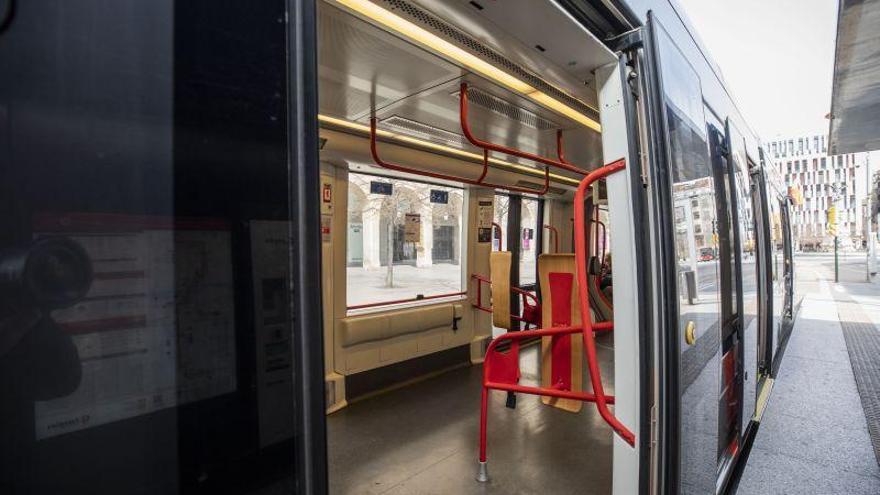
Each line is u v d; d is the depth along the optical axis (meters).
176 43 0.50
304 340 0.57
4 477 0.41
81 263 0.44
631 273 1.41
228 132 0.53
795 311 8.32
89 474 0.44
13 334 0.41
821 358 5.53
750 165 3.46
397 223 4.62
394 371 4.32
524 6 1.22
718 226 2.16
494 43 1.42
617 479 1.45
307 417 0.57
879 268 22.41
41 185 0.42
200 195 0.50
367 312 4.17
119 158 0.46
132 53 0.47
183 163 0.49
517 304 6.18
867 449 3.14
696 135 1.81
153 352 0.47
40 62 0.42
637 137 1.39
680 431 1.33
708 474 1.69
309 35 0.61
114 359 0.45
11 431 0.41
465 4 1.23
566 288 3.12
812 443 3.24
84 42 0.44
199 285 0.50
